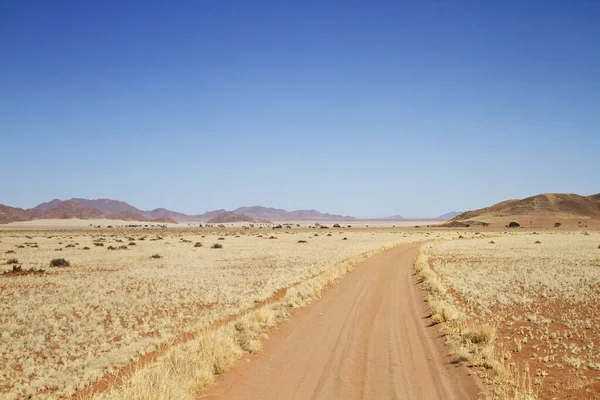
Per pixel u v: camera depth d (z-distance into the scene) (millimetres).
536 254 48094
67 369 10945
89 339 13688
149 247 65562
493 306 18328
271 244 73250
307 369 9844
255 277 29516
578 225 194750
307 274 30328
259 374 9469
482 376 9211
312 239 93812
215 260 43562
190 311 18312
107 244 73562
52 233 142375
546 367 10016
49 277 30484
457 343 11922
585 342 12336
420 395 8297
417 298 20266
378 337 12828
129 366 10852
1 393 9453
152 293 23438
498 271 31969
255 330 12922
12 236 108188
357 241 84625
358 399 8086
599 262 37875
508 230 161000
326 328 14008
